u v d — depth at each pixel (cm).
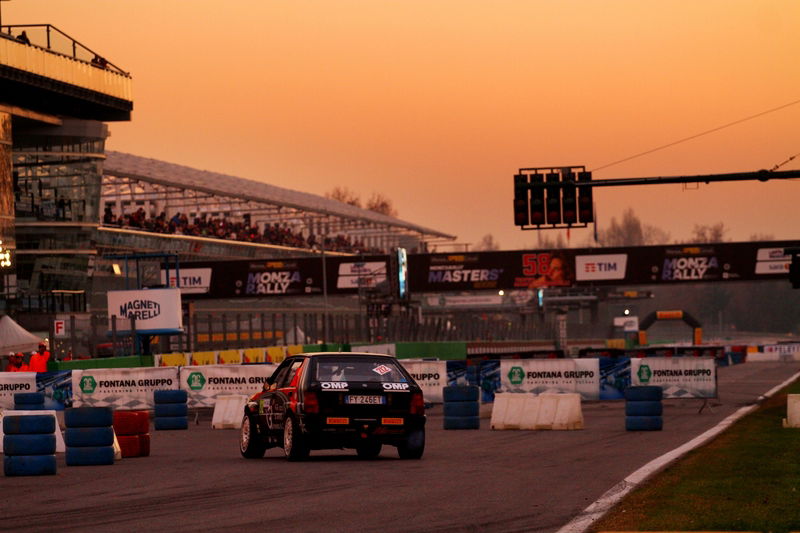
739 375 13062
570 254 15838
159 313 8788
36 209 11831
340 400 3538
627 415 4994
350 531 2019
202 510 2345
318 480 2936
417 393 3619
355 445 3638
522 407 5291
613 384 6688
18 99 10981
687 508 2198
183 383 6350
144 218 14950
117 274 14350
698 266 15600
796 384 9562
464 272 16025
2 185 10475
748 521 2002
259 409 3828
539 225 5753
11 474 3164
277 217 19650
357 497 2534
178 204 17150
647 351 11288
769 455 3338
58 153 11962
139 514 2292
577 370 6725
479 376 6762
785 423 4553
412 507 2342
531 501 2416
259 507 2381
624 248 15738
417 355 11188
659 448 3891
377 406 3566
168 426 5844
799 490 2452
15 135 11762
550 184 5734
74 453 3534
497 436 4819
